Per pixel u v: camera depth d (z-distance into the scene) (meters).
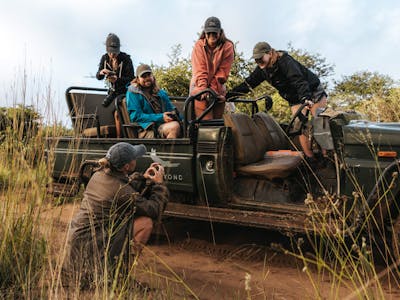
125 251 3.76
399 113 8.34
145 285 3.80
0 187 3.87
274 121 5.77
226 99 6.08
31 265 3.60
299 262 4.83
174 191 5.54
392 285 4.09
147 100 6.13
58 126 3.94
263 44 6.11
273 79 6.30
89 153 6.01
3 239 3.64
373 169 4.22
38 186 3.79
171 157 5.38
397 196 4.14
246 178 5.30
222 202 5.14
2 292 3.37
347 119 4.64
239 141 5.13
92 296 3.34
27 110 3.93
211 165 5.10
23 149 3.88
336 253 3.29
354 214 4.19
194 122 5.24
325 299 3.73
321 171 4.97
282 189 5.05
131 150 3.93
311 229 4.29
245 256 5.08
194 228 6.16
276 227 4.54
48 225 3.78
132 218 3.82
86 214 3.83
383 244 4.22
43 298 3.26
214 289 4.04
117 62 7.27
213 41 6.36
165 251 5.27
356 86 14.76
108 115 7.12
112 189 3.85
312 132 5.04
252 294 3.96
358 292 3.06
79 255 3.71
